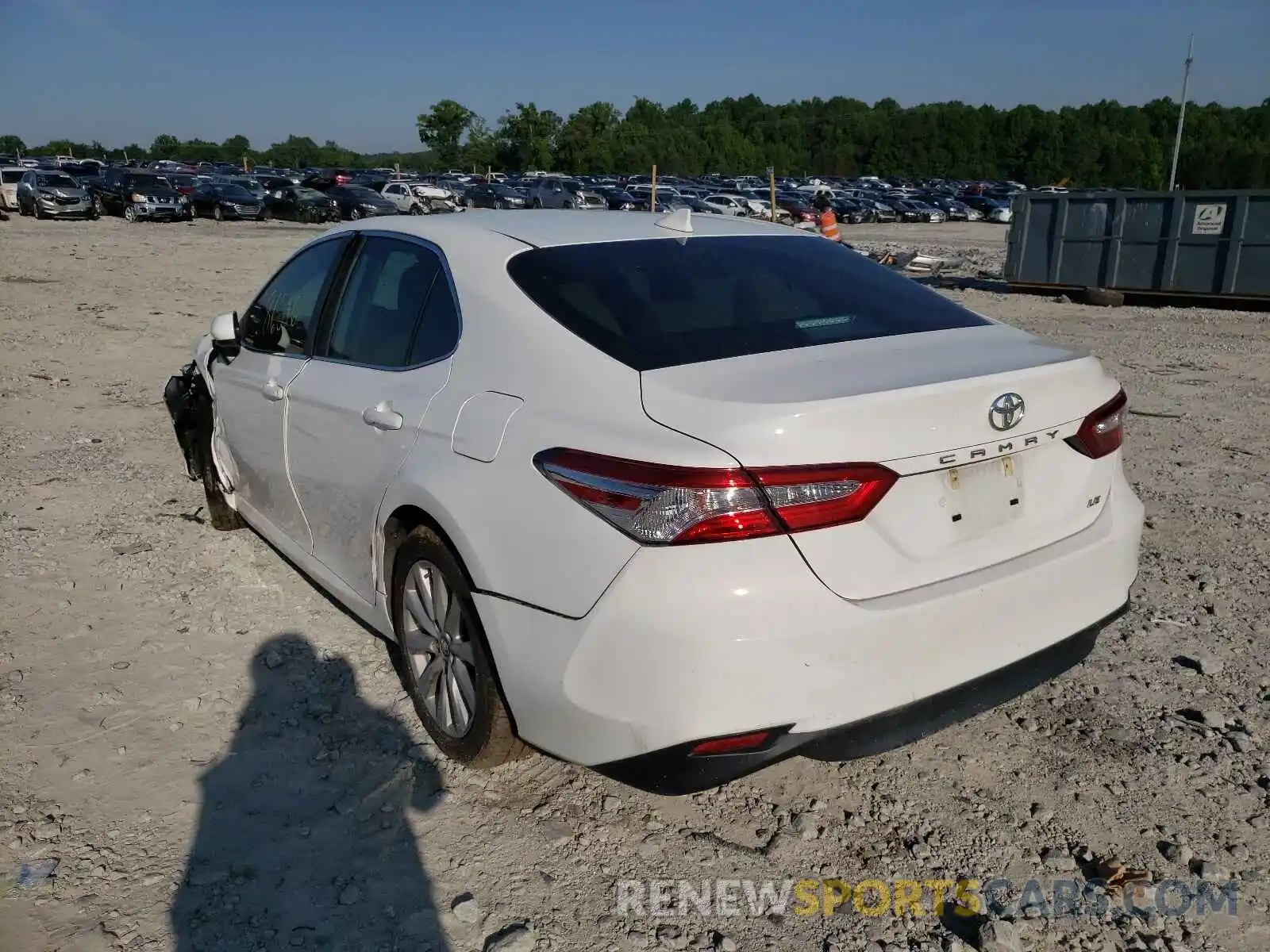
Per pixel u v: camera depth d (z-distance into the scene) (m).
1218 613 4.39
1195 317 15.71
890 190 78.38
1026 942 2.53
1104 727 3.48
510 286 3.08
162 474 6.33
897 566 2.55
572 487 2.56
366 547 3.49
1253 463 6.90
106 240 27.14
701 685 2.39
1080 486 2.99
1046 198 18.02
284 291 4.30
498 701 2.95
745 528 2.37
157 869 2.75
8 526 5.34
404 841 2.88
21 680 3.74
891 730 2.60
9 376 9.25
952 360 2.80
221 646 4.02
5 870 2.73
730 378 2.59
